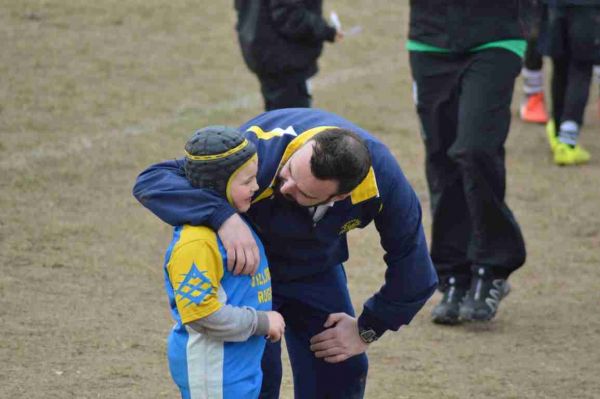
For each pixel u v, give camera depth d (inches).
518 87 1648.6
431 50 799.1
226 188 474.9
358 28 1866.4
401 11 2003.0
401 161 1227.9
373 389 681.6
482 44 776.3
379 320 532.4
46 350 706.2
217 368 476.1
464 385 695.7
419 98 817.5
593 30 1192.8
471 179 773.3
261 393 558.6
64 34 1599.4
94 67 1475.1
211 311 461.7
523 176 1213.1
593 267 949.8
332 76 1587.1
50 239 925.2
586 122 1467.8
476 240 797.9
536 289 896.9
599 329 807.7
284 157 492.4
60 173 1093.8
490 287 802.8
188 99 1392.7
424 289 526.0
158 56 1562.5
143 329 758.5
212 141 469.4
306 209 501.7
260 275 493.7
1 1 1711.4
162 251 928.9
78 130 1234.0
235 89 1455.5
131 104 1348.4
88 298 809.5
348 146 458.9
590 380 709.3
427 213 1074.1
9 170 1083.3
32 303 788.0
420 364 731.4
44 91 1353.3
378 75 1609.3
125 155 1164.5
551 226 1055.0
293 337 570.6
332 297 551.5
